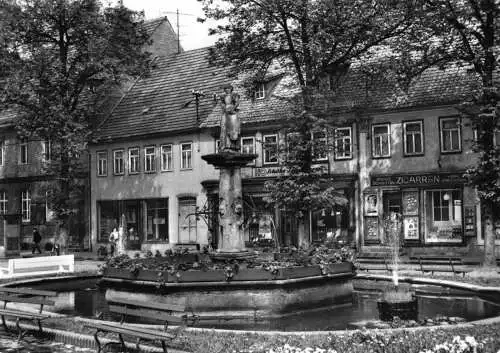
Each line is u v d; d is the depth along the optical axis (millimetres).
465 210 30359
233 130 18047
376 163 32938
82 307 17156
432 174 31156
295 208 27766
